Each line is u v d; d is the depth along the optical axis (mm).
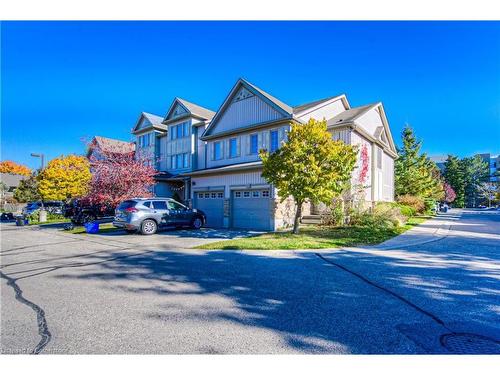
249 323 3848
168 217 14297
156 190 24438
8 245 10984
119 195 16453
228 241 10539
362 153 17859
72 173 25016
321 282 5645
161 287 5473
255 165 15234
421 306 4359
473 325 3723
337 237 11102
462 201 65062
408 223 16938
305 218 15852
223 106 20047
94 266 7258
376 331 3580
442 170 70250
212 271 6609
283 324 3805
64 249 9898
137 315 4156
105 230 15781
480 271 6398
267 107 17672
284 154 11375
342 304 4473
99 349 3256
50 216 25094
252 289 5273
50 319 4035
